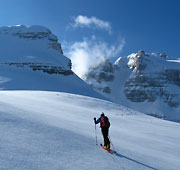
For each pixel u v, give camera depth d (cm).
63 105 2067
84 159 466
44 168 359
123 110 2902
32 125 668
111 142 816
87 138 712
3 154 376
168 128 1934
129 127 1537
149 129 1602
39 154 425
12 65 10138
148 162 590
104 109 2634
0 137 471
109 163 478
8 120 650
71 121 1118
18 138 498
